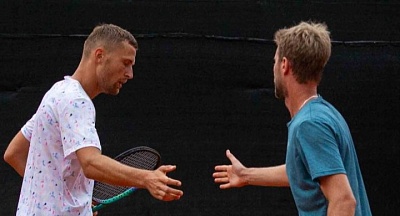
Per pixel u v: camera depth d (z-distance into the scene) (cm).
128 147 2023
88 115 1313
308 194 1152
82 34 2014
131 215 2023
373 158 2064
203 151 2034
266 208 2045
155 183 1231
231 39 2036
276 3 2050
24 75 2002
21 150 1512
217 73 2036
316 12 2058
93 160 1271
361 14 2062
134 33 2025
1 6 2000
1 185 1997
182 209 2030
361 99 2059
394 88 2062
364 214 1182
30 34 2003
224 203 2034
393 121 2062
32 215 1353
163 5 2031
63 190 1355
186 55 2033
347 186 1109
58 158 1349
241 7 2041
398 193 2064
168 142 2030
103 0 2019
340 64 2061
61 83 1375
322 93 2058
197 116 2036
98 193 1689
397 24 2062
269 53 2042
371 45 2061
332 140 1126
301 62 1180
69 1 2012
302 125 1133
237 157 2038
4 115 2000
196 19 2034
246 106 2042
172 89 2031
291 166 1166
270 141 2045
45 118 1344
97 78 1392
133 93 2025
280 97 1241
